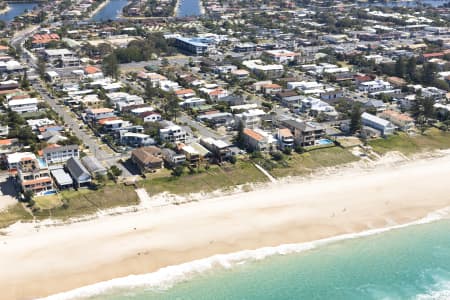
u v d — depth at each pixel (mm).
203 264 98500
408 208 121250
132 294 89938
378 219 116250
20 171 119000
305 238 108125
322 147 150500
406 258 103375
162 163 134125
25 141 148875
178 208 117562
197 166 135625
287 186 130375
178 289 91750
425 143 158625
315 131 151000
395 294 93875
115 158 141625
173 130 152625
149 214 114438
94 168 128125
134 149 146125
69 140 149250
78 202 116250
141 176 129625
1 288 89750
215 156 139500
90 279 93000
